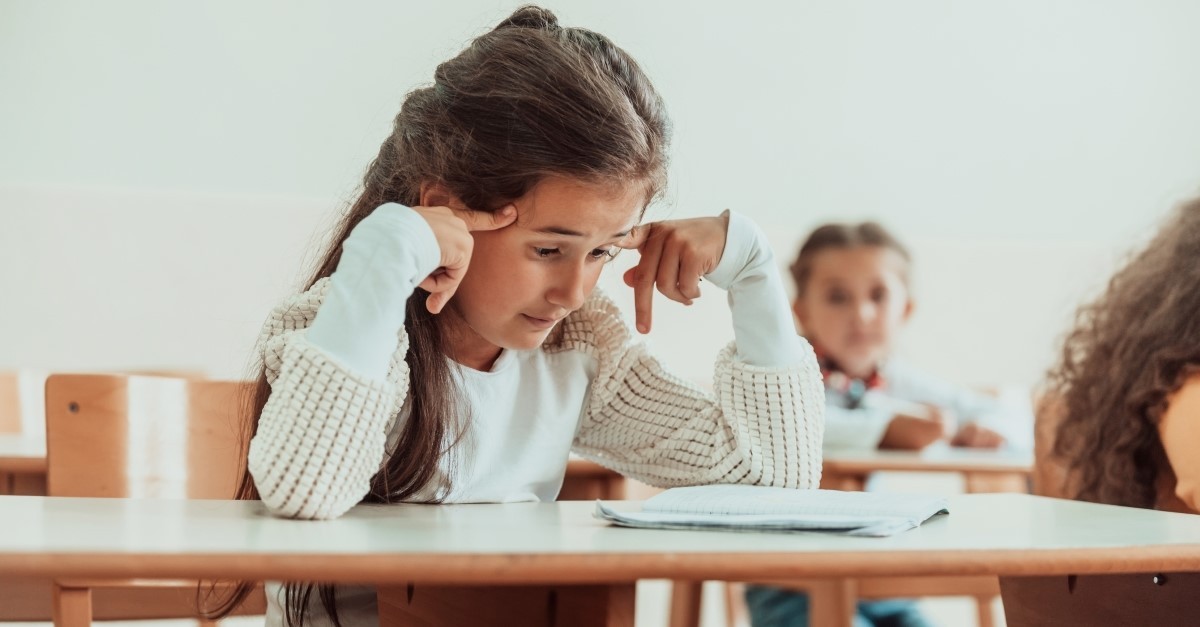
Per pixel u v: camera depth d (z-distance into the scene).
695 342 3.79
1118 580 1.07
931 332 4.14
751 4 3.99
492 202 1.06
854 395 3.39
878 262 3.48
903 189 4.16
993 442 3.42
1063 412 1.79
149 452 1.41
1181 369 1.56
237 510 0.95
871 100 4.12
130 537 0.72
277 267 3.51
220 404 1.50
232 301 3.48
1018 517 1.00
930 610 3.58
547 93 1.05
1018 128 4.27
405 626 1.01
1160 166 4.38
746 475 1.23
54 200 3.38
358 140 3.59
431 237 1.02
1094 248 4.30
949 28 4.20
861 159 4.12
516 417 1.30
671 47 3.92
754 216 4.01
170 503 1.00
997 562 0.74
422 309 1.18
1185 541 0.82
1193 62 4.39
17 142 3.37
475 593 0.90
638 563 0.68
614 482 2.11
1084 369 1.74
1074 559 0.76
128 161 3.43
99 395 1.36
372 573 0.65
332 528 0.83
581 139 1.04
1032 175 4.27
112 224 3.41
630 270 1.29
